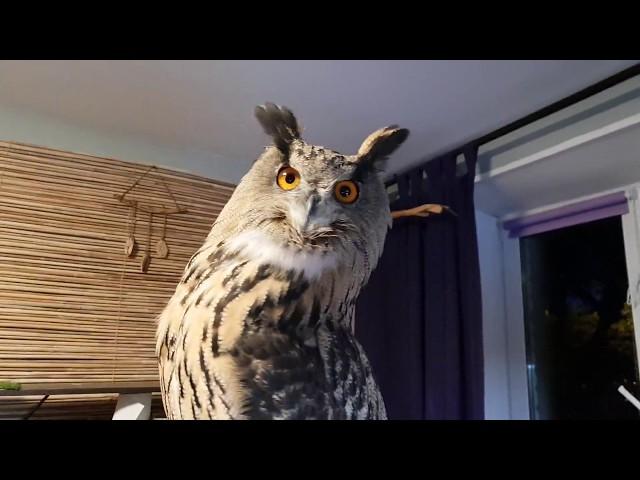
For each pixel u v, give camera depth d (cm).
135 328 164
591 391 184
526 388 207
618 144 154
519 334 213
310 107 169
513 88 155
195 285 84
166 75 152
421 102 164
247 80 154
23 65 146
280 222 85
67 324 154
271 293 79
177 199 180
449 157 192
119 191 170
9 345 145
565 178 181
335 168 91
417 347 189
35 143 176
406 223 205
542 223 208
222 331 76
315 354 80
